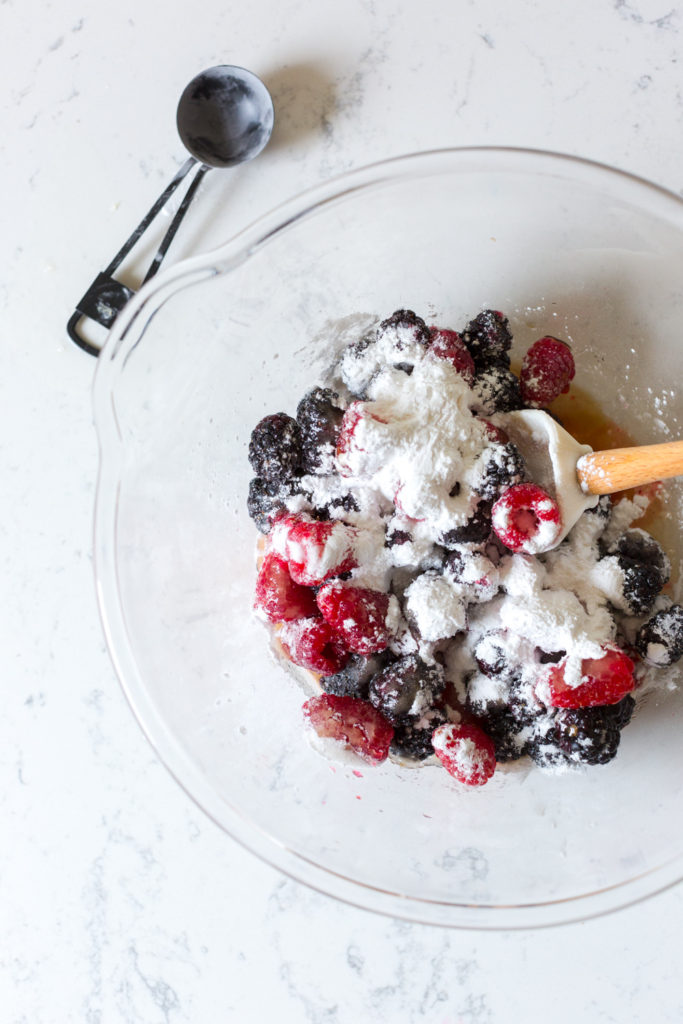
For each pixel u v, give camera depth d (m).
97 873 0.66
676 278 0.63
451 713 0.59
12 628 0.67
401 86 0.65
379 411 0.58
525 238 0.63
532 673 0.58
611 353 0.63
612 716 0.57
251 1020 0.65
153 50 0.67
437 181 0.62
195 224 0.66
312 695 0.63
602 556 0.59
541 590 0.58
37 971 0.67
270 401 0.64
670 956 0.63
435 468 0.57
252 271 0.63
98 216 0.67
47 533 0.67
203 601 0.64
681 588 0.62
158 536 0.64
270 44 0.66
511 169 0.62
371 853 0.63
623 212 0.62
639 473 0.57
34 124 0.67
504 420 0.60
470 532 0.58
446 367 0.58
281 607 0.59
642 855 0.61
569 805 0.62
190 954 0.66
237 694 0.64
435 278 0.64
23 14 0.67
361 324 0.64
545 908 0.61
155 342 0.64
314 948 0.65
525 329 0.64
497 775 0.61
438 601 0.58
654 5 0.64
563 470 0.58
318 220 0.63
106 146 0.67
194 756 0.63
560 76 0.65
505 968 0.64
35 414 0.67
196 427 0.64
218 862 0.66
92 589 0.67
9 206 0.67
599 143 0.64
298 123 0.66
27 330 0.67
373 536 0.59
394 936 0.65
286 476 0.59
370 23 0.66
